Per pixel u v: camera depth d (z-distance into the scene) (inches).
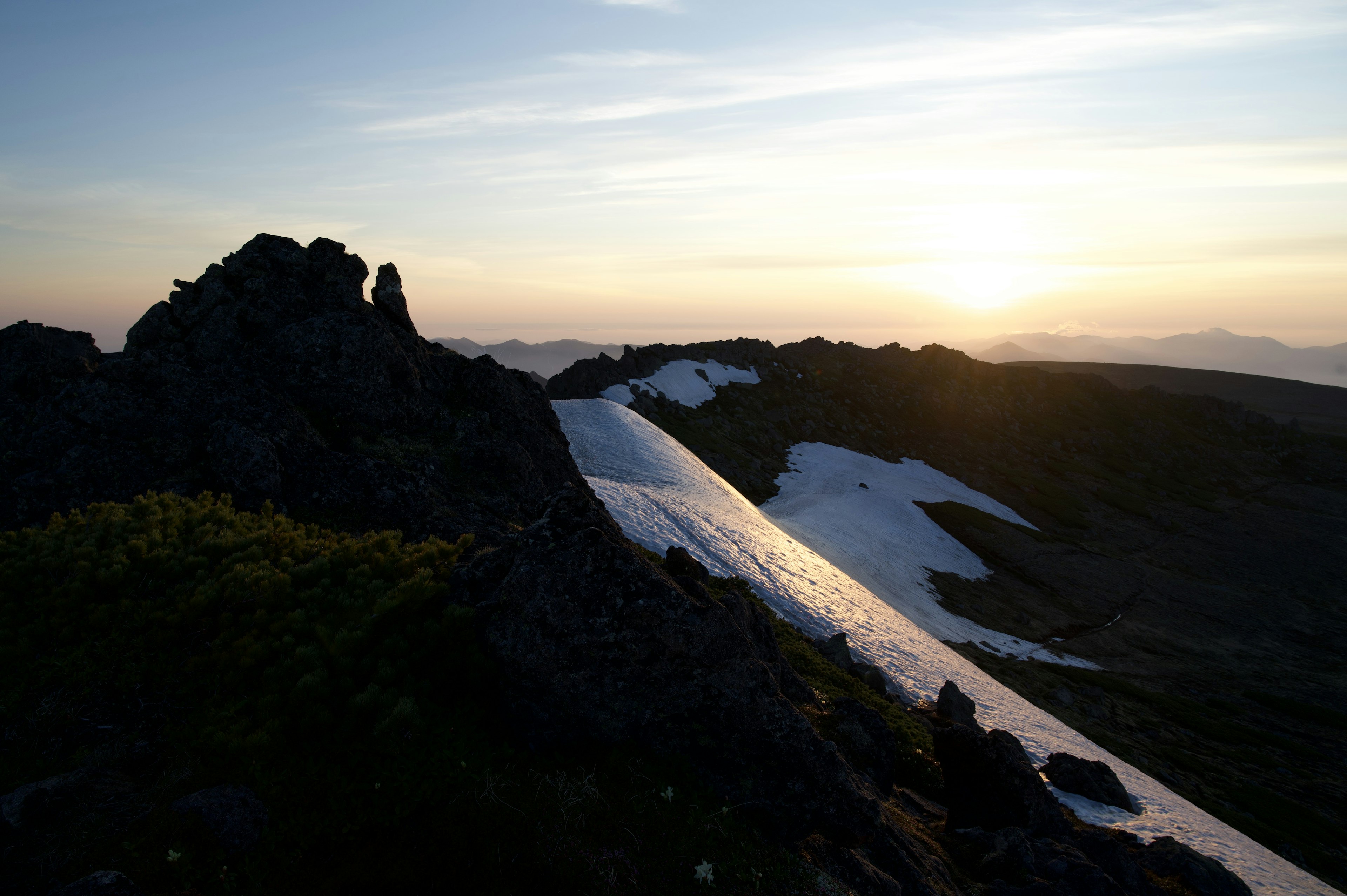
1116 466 5280.5
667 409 4537.4
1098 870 576.7
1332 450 6038.4
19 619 441.7
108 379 815.7
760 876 382.0
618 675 436.5
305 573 530.3
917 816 662.5
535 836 348.8
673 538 1550.2
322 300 1027.9
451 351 1220.5
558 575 448.5
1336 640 2989.7
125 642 433.4
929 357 6668.3
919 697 1245.1
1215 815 1491.1
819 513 3344.0
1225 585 3550.7
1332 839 1491.1
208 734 373.1
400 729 389.7
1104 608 3088.1
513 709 427.5
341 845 331.6
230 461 750.5
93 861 294.5
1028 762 759.7
